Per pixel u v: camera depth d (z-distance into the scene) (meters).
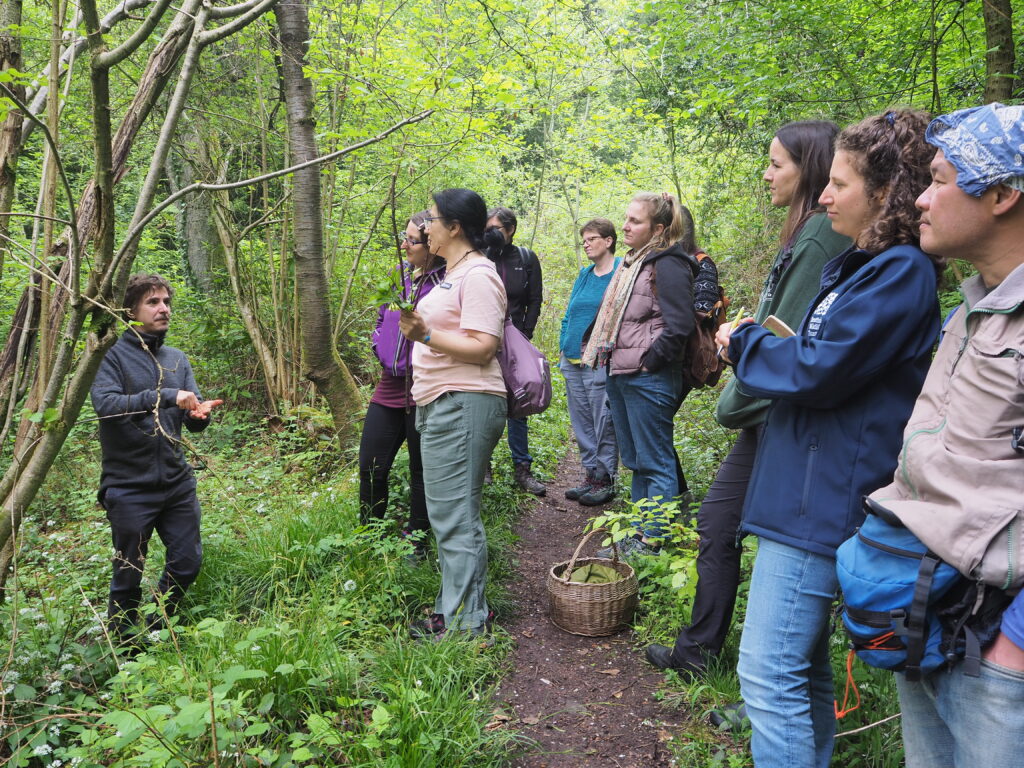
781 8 4.78
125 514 2.88
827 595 1.77
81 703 2.27
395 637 2.90
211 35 1.94
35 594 3.53
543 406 3.05
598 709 2.62
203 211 7.38
